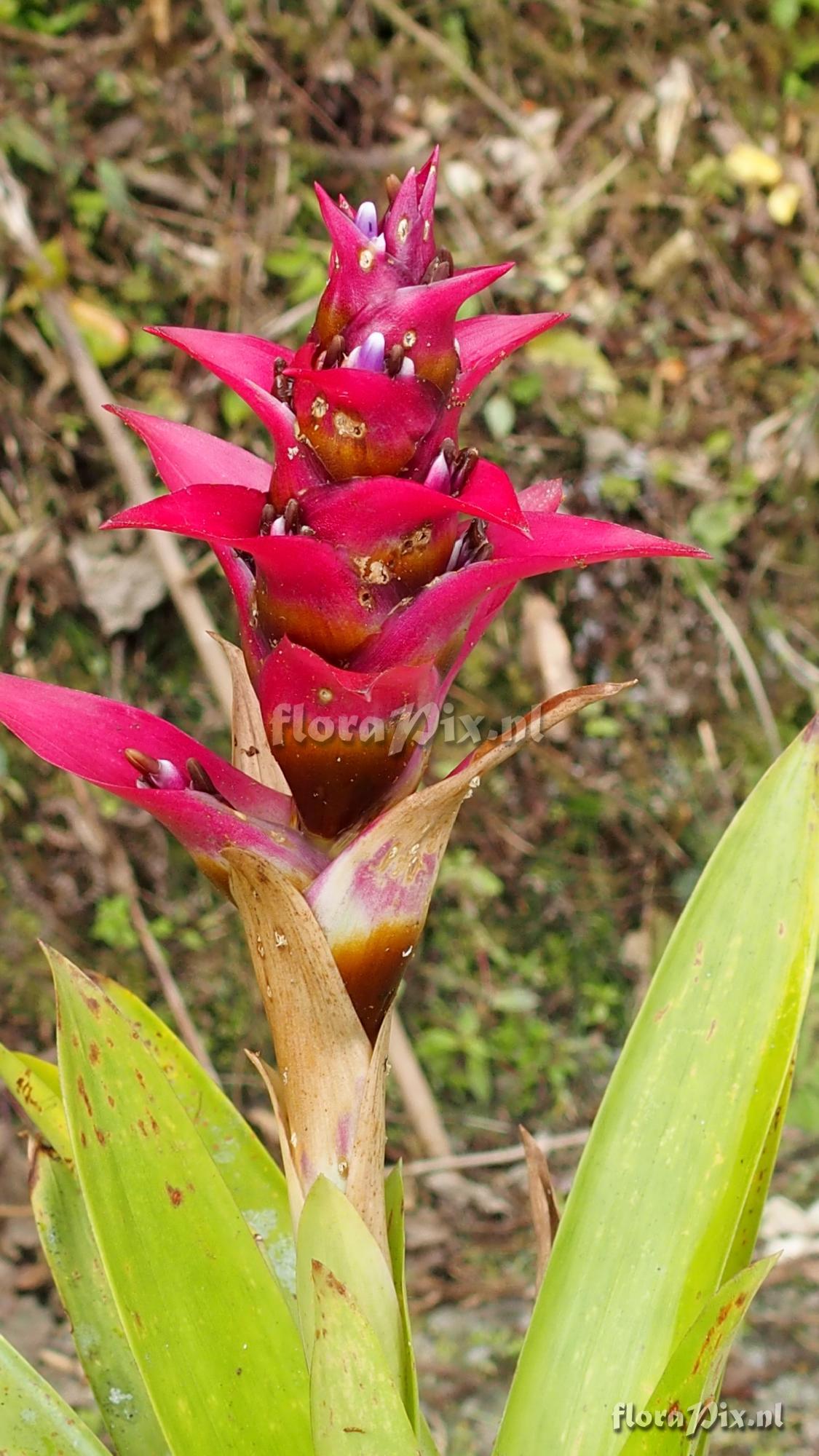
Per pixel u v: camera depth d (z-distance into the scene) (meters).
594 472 3.96
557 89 4.00
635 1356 1.42
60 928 3.57
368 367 1.05
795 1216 3.49
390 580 1.10
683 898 4.00
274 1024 1.23
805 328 4.12
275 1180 1.71
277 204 3.72
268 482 1.32
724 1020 1.49
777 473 4.09
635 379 4.03
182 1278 1.28
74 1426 1.36
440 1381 3.08
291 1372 1.31
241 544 1.04
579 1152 3.77
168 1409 1.23
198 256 3.66
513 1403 1.44
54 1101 1.62
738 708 4.07
